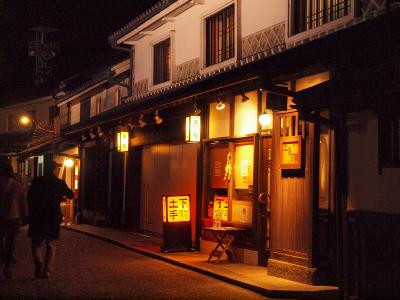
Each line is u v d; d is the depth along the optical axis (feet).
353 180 32.07
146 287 33.83
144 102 53.88
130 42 71.20
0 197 35.88
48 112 123.44
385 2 32.19
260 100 41.60
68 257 46.93
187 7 55.11
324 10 38.55
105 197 76.69
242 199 44.62
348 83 25.86
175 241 48.16
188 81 56.95
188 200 49.06
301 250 34.53
